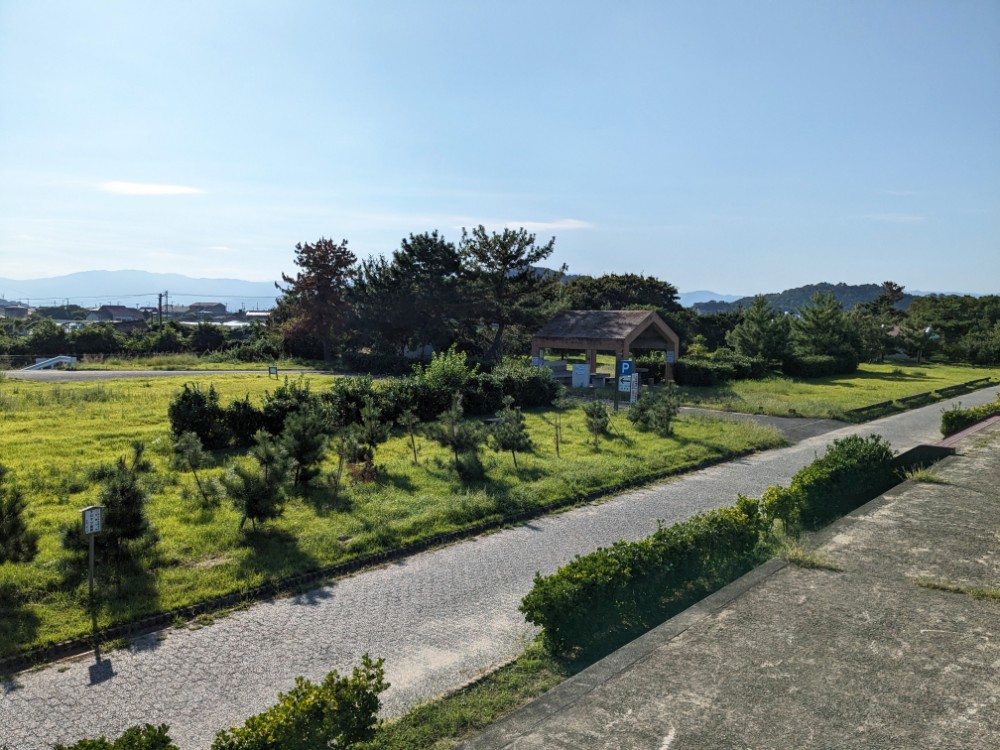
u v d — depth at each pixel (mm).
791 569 7352
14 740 5848
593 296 73500
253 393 28156
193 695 6594
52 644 7387
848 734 4363
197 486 13102
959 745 4262
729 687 4938
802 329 52375
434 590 9258
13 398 23469
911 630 5891
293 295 48906
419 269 42562
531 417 24125
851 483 12211
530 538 11594
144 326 87312
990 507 9969
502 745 4270
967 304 97125
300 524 11312
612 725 4469
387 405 20438
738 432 21484
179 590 8727
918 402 33406
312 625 8148
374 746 5559
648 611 8094
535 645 7449
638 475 15719
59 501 12266
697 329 66562
